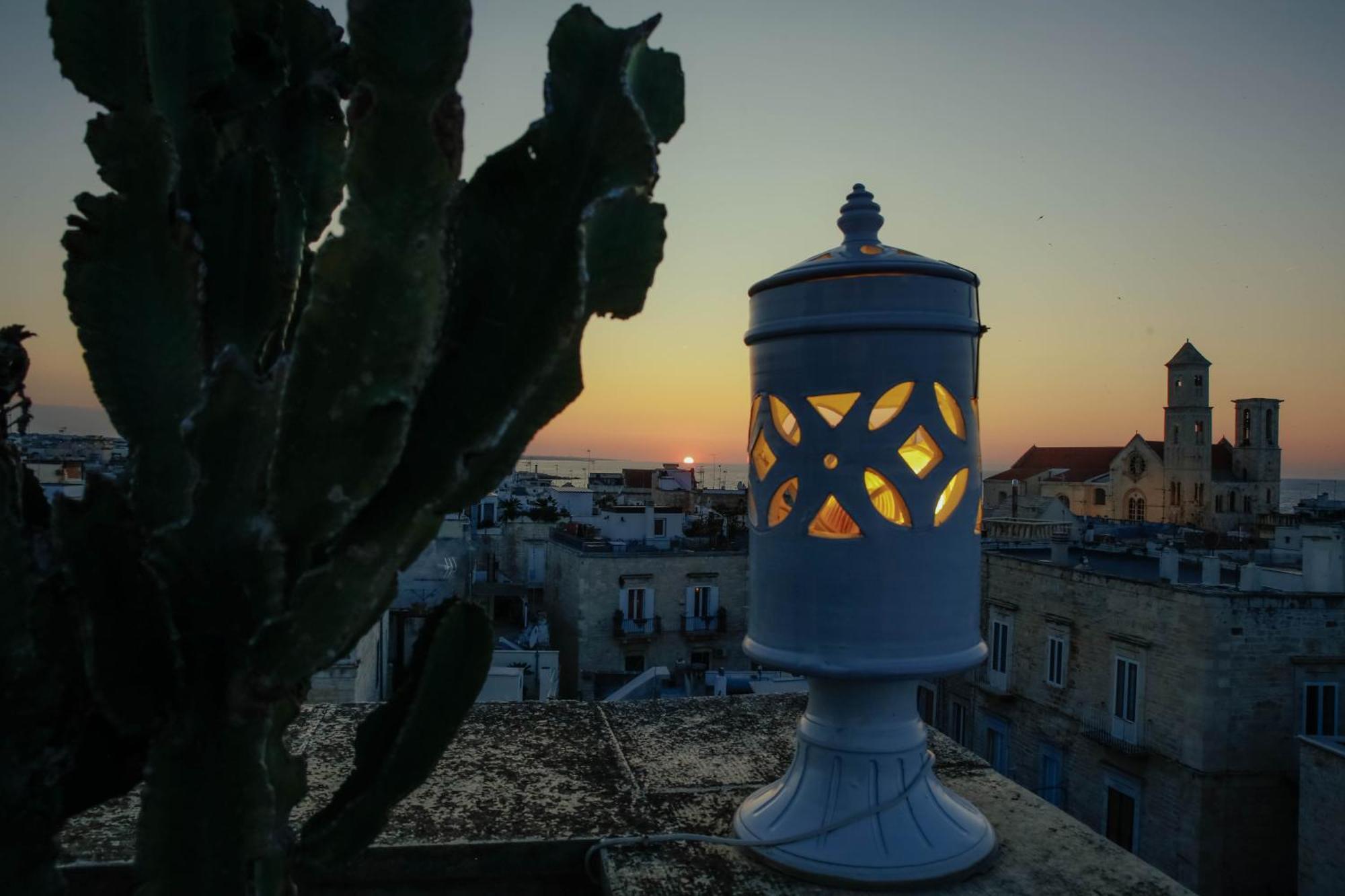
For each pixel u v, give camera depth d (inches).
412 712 41.7
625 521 1584.6
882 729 71.9
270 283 39.8
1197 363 3511.3
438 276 35.9
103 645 36.6
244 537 36.5
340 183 47.5
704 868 69.0
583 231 35.2
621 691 1000.2
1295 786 737.0
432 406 38.2
